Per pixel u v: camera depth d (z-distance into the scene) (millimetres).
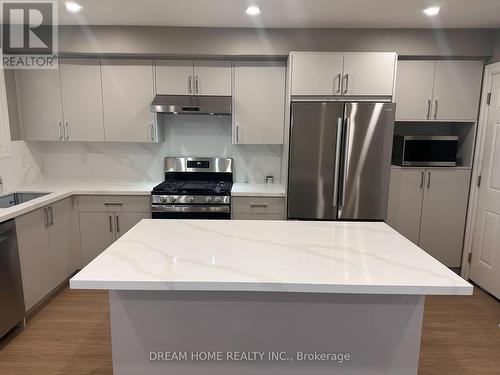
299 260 1593
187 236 1930
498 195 3131
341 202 3264
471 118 3393
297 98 3238
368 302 1621
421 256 1659
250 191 3443
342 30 3191
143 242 1817
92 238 3461
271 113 3508
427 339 2566
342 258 1624
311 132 3184
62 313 2840
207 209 3367
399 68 3330
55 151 3900
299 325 1646
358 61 3152
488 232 3256
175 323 1639
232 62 3432
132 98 3477
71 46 3191
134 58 3412
